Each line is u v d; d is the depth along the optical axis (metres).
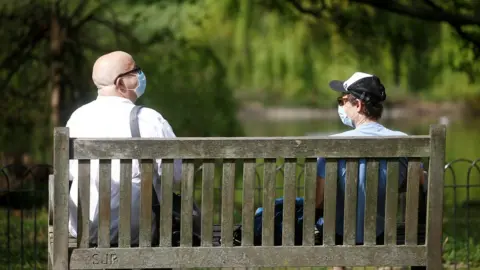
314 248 11.96
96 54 40.44
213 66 40.12
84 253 11.53
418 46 48.41
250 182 11.73
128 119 12.59
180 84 39.25
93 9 39.16
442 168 11.84
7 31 39.38
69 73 39.91
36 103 39.84
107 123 12.59
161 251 11.71
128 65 12.95
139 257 11.68
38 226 28.36
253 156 11.62
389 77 53.84
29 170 22.00
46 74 40.00
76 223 12.52
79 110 12.91
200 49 40.22
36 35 39.72
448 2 35.66
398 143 11.78
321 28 42.94
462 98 92.94
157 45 39.84
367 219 12.05
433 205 11.94
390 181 11.98
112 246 12.08
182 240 11.78
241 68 63.12
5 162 38.50
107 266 11.61
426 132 89.56
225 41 57.00
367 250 12.05
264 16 53.62
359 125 13.42
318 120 111.94
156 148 11.45
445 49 50.81
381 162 12.05
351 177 11.91
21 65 40.00
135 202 12.38
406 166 12.93
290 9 38.88
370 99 13.27
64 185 11.28
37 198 33.50
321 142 11.70
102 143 11.34
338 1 36.56
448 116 101.06
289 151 11.66
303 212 12.02
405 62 51.31
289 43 63.09
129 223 11.61
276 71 64.25
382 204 12.80
